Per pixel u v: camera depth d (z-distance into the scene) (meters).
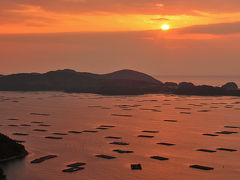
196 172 134.38
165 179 127.00
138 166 141.50
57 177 129.38
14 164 145.38
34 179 127.81
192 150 167.62
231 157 154.88
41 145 179.38
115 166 141.88
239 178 127.69
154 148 171.75
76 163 145.75
